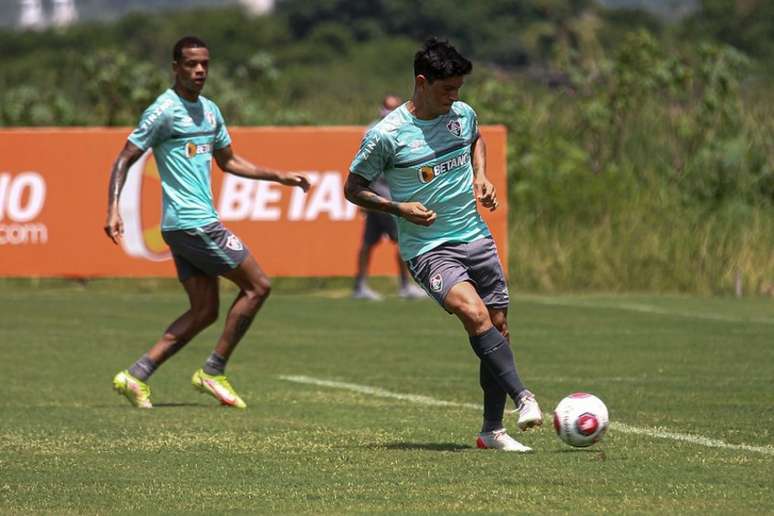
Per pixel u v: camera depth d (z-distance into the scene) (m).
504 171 56.31
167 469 22.19
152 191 55.78
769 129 70.62
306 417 28.27
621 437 25.14
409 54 168.88
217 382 30.31
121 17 187.88
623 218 62.50
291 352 40.50
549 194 63.66
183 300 55.25
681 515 18.48
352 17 181.38
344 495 19.98
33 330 45.75
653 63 72.56
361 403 30.47
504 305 23.88
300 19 181.12
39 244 56.06
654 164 69.94
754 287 58.62
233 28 180.75
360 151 23.31
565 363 37.34
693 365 36.81
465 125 23.56
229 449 24.09
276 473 21.73
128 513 18.95
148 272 55.91
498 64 170.62
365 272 55.56
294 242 56.09
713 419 27.52
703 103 70.69
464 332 45.31
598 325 46.75
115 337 44.00
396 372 36.16
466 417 28.19
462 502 19.42
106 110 74.38
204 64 30.22
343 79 151.00
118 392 30.17
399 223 23.78
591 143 71.56
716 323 47.28
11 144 56.00
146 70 74.38
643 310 51.50
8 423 27.52
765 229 62.53
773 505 19.11
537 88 77.06
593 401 22.78
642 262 59.97
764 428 26.30
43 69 135.50
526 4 178.00
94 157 55.94
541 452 23.56
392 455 23.31
